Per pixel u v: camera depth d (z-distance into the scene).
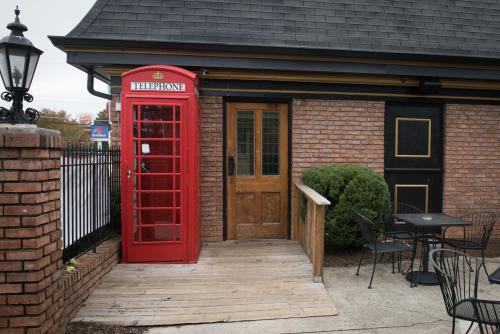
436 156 5.98
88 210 3.94
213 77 5.30
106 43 4.72
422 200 5.95
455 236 5.96
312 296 3.64
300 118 5.56
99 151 4.28
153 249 4.48
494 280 2.79
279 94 5.49
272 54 5.07
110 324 3.07
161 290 3.72
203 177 5.43
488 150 5.97
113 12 5.18
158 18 5.22
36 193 2.50
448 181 5.91
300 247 5.22
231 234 5.62
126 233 4.42
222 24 5.32
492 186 5.99
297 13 5.66
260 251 5.04
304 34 5.43
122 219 4.41
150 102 4.32
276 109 5.62
